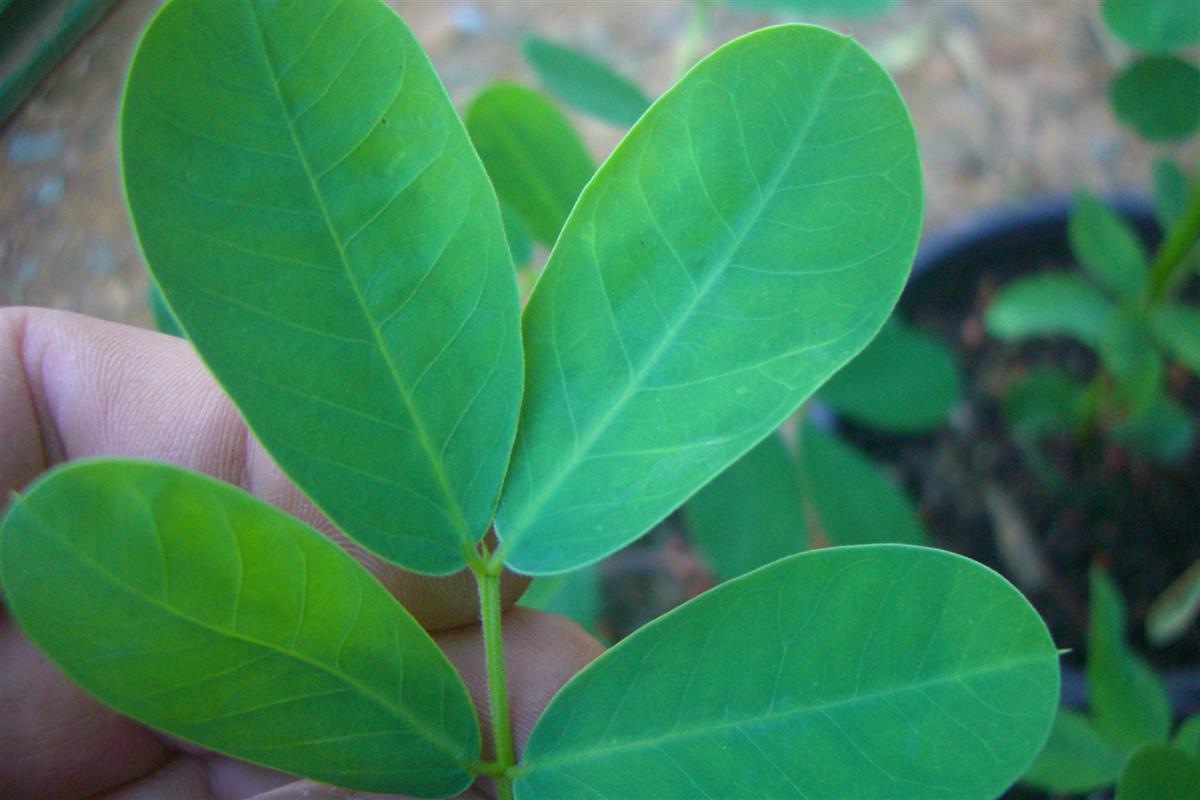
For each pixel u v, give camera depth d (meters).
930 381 0.28
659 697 0.15
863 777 0.14
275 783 0.21
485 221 0.15
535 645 0.21
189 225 0.14
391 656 0.14
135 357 0.21
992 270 0.40
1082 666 0.33
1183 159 0.46
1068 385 0.36
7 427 0.21
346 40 0.14
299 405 0.14
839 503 0.26
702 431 0.15
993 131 0.47
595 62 0.25
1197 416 0.37
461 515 0.15
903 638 0.14
